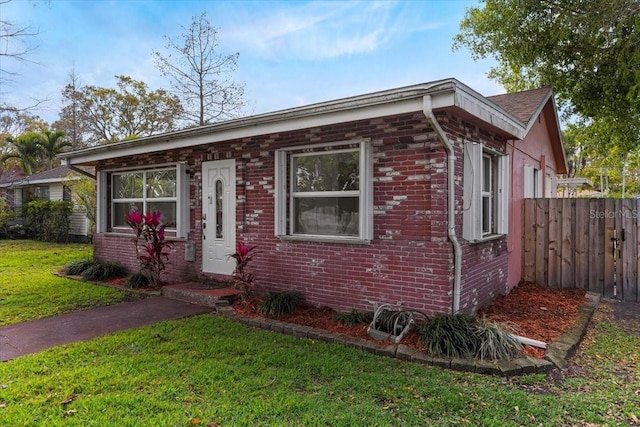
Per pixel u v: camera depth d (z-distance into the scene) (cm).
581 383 363
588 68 1114
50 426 277
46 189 2014
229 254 712
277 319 537
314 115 504
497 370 375
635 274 698
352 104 466
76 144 2844
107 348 438
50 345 456
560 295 693
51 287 771
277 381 356
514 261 751
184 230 791
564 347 435
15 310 605
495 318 541
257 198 664
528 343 443
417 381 357
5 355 424
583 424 291
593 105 1160
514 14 1159
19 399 320
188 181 793
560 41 1112
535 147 925
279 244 634
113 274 867
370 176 530
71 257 1245
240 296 643
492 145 631
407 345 436
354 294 550
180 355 418
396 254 513
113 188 973
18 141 2595
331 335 471
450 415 301
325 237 573
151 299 679
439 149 479
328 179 584
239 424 283
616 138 1222
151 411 302
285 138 621
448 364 389
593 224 738
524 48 1169
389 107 448
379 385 349
